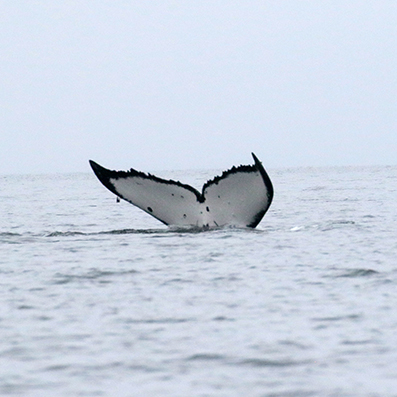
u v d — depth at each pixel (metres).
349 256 54.62
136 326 34.88
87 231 84.75
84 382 27.44
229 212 55.78
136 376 28.08
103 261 53.00
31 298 41.03
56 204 154.12
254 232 65.88
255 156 54.00
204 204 55.28
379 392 25.92
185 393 26.20
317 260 52.75
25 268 50.66
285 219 96.94
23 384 27.30
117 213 119.75
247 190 54.62
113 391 26.50
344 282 44.75
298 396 25.78
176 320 35.91
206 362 29.62
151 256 54.66
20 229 89.44
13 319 36.47
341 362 29.33
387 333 33.12
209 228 56.03
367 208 115.94
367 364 29.02
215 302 39.66
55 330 34.34
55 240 65.56
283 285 44.03
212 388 26.69
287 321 35.56
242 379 27.61
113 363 29.58
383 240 64.12
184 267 50.19
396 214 100.44
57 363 29.62
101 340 32.69
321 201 141.50
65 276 47.50
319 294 41.44
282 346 31.56
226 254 54.78
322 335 33.09
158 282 45.28
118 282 45.41
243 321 35.62
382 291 41.94
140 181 54.59
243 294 41.59
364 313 36.81
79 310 38.06
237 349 31.20
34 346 31.89
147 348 31.47
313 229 73.19
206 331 33.97
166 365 29.28
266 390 26.44
